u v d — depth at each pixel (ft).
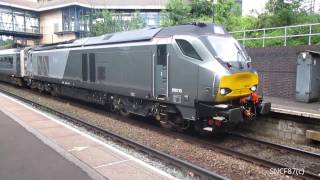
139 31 45.06
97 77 52.75
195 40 36.14
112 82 48.98
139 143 32.71
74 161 24.63
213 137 40.16
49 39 166.50
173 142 36.47
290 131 39.93
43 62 74.59
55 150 27.37
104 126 43.96
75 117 47.34
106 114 53.06
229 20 96.22
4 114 44.80
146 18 149.89
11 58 99.25
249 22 90.84
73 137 32.30
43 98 71.87
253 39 67.05
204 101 35.17
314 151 35.01
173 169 26.96
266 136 42.39
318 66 49.29
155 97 40.86
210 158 30.91
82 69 57.16
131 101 47.11
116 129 42.24
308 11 78.02
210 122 36.17
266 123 42.37
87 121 47.09
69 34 154.61
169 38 38.65
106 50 49.85
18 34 161.38
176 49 37.63
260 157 31.68
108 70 49.75
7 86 104.32
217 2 104.32
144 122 47.55
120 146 33.94
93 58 53.57
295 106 44.24
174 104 38.70
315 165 30.66
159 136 39.04
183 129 40.57
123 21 129.49
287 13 73.51
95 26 127.65
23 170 22.88
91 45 54.34
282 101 49.80
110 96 52.16
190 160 30.30
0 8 155.22
